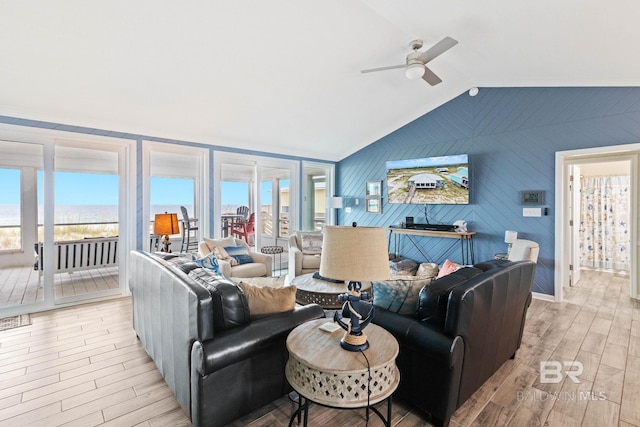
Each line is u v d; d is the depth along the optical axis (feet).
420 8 8.95
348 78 13.50
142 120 13.78
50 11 8.07
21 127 11.52
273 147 19.52
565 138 13.26
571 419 6.02
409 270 15.96
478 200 16.06
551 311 12.26
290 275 16.22
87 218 13.82
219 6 8.73
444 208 17.48
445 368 5.55
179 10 8.66
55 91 10.96
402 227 18.42
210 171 16.84
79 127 12.80
